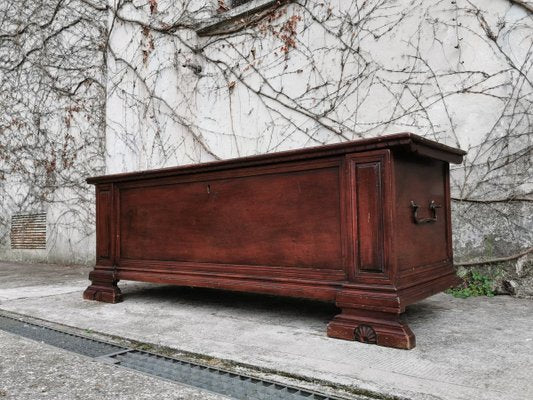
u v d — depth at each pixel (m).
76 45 6.07
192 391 1.42
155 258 2.77
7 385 1.49
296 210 2.16
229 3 5.00
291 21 4.23
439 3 3.35
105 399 1.36
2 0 7.20
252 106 4.51
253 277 2.28
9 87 7.03
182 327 2.24
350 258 1.95
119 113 5.52
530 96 2.99
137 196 2.91
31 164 6.58
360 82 3.77
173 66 5.09
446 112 3.31
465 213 3.20
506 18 3.08
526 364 1.58
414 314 2.42
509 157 3.05
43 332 2.25
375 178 1.89
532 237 2.95
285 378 1.53
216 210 2.48
